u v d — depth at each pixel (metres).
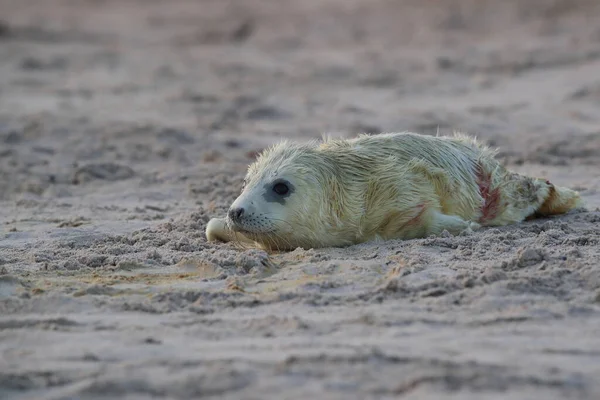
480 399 15.33
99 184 39.09
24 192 37.97
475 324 19.20
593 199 32.94
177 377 16.50
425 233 26.33
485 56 76.12
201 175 39.47
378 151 26.78
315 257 24.55
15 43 93.25
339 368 16.66
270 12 119.12
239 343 18.39
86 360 17.56
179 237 27.55
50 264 24.55
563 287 21.14
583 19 89.44
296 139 48.06
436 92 64.00
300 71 74.44
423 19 99.56
